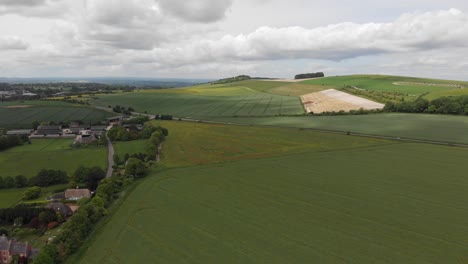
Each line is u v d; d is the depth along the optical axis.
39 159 103.44
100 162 100.12
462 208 62.72
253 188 74.56
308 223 57.72
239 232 54.78
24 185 80.81
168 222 58.53
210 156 103.81
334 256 47.59
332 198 68.44
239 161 96.69
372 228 55.66
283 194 70.75
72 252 50.06
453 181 76.56
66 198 72.25
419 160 93.31
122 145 122.94
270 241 51.88
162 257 47.81
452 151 101.69
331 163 92.44
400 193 70.38
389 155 99.12
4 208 66.06
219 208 64.12
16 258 49.56
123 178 79.88
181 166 92.56
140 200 68.38
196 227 56.66
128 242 52.16
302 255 47.91
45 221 60.75
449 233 53.62
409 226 56.16
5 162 100.06
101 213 61.19
